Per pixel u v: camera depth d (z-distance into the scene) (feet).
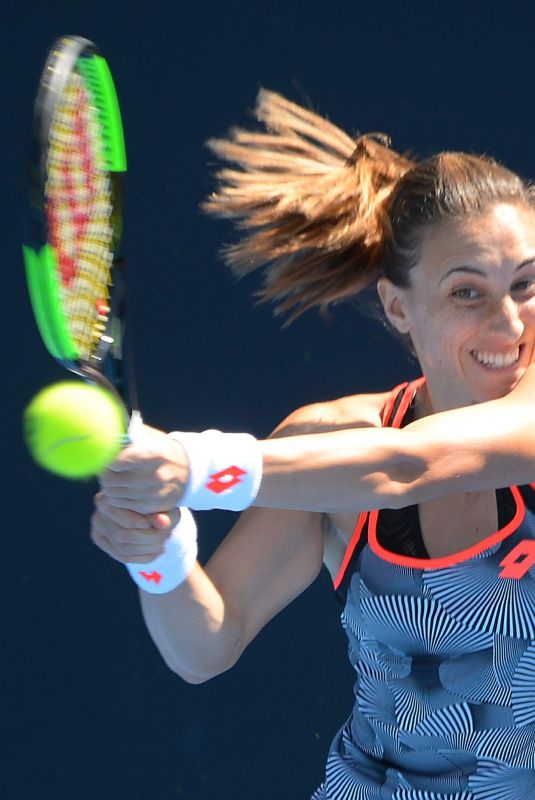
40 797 52.47
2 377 58.29
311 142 39.86
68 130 29.22
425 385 34.65
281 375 57.62
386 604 32.53
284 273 36.83
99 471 26.35
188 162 61.21
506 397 29.09
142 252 60.03
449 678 32.40
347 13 63.16
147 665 54.03
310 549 34.76
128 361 31.01
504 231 31.53
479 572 31.68
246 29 63.36
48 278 27.02
